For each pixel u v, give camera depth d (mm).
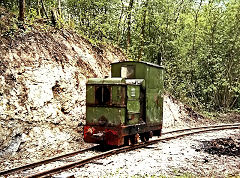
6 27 12250
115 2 20016
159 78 12953
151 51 24844
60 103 12148
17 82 10859
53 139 10391
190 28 24875
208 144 12031
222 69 25109
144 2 21422
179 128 18016
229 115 24797
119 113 9930
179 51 24156
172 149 10758
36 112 10758
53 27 14961
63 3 19812
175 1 23031
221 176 7539
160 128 13039
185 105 22500
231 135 15156
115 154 9602
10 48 11609
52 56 13133
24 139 9539
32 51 12375
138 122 11172
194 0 24500
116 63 12492
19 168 7402
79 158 8859
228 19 25109
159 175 7344
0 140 8883
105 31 19625
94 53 16766
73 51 14820
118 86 10031
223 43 25406
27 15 14188
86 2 18719
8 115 9727
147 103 11750
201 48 24969
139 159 8945
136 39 23656
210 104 25875
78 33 16797
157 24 23234
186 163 8695
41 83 11672
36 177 6742
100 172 7434
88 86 10555
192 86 24859
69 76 13281
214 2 24625
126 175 7207
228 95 26688
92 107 10438
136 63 11891
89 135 10328
